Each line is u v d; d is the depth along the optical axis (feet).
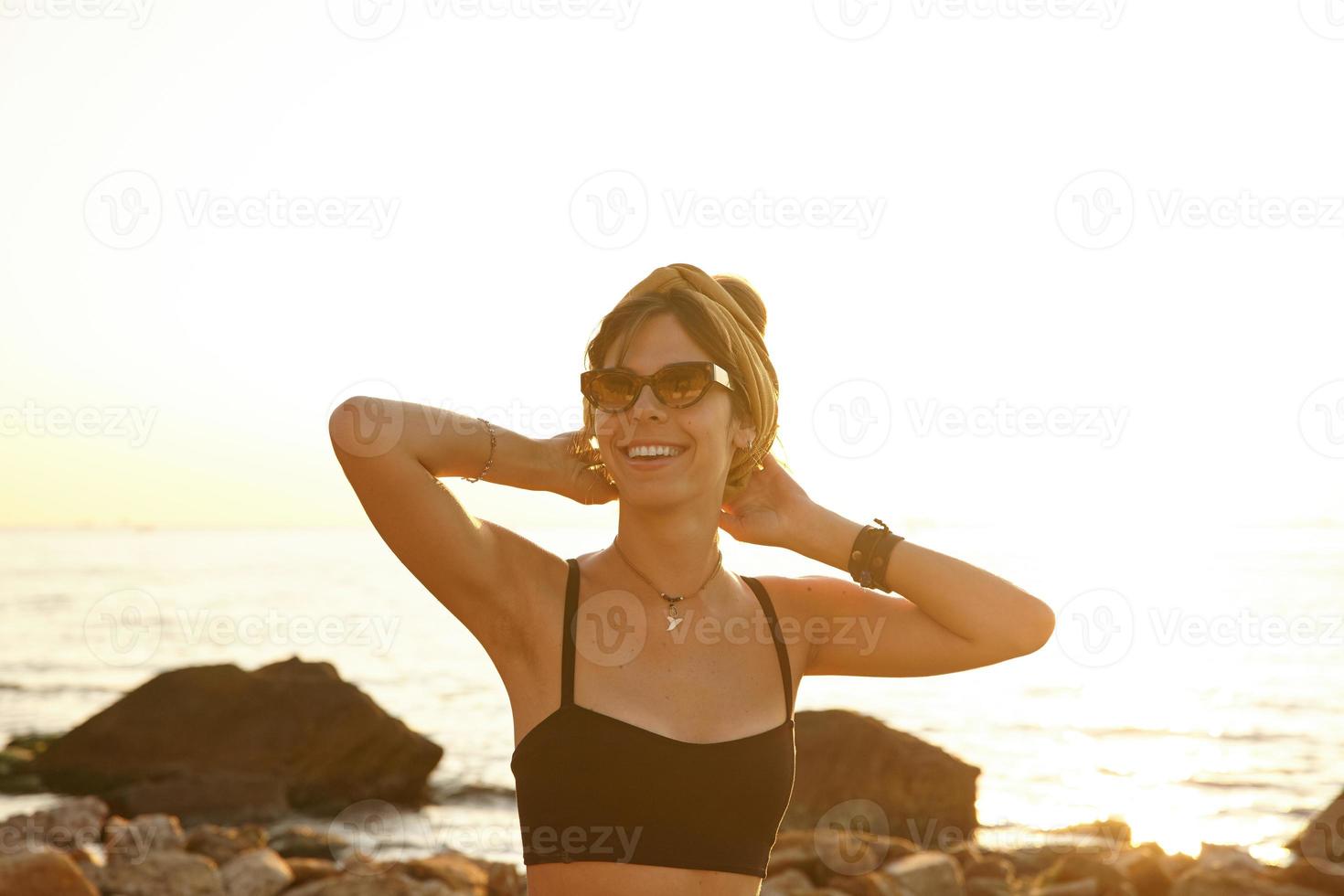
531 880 6.72
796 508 7.79
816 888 23.80
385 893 21.75
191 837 26.89
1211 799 52.54
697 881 6.59
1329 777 58.54
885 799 37.63
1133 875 24.64
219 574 282.97
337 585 232.32
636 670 6.88
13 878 19.98
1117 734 73.77
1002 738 72.49
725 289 7.81
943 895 23.45
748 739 6.88
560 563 7.24
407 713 79.92
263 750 48.16
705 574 7.25
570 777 6.60
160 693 49.65
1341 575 231.09
